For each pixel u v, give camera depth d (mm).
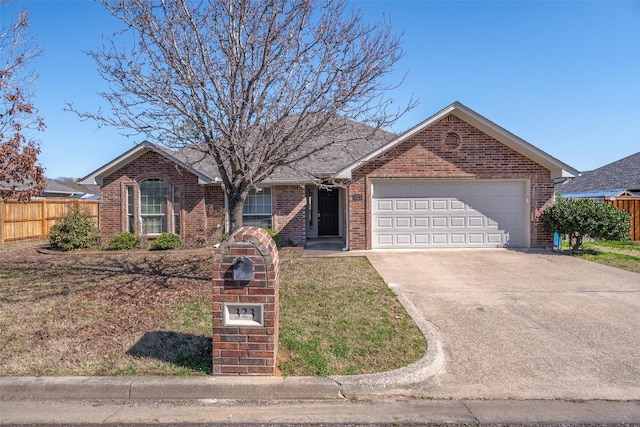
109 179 15078
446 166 12828
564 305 6738
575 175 12477
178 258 11383
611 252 12461
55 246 13859
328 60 6676
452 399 3873
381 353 4645
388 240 13109
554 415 3588
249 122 6793
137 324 5625
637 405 3748
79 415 3621
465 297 7254
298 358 4492
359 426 3471
